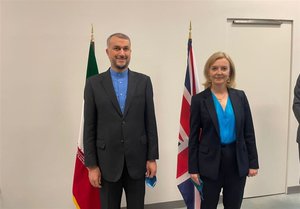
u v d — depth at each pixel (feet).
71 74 8.96
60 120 9.02
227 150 6.47
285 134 11.04
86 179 7.68
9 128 8.73
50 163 9.07
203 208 6.87
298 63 10.82
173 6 9.50
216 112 6.47
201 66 9.90
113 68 6.48
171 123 9.84
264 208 10.10
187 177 7.78
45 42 8.71
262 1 10.28
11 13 8.43
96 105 6.27
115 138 6.20
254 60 10.50
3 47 8.48
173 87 9.75
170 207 10.08
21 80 8.67
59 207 9.26
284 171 11.19
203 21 9.80
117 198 6.59
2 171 8.79
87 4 8.86
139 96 6.34
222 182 6.68
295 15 10.63
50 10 8.65
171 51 9.61
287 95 10.92
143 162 6.43
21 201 8.99
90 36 8.98
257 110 10.68
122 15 9.14
